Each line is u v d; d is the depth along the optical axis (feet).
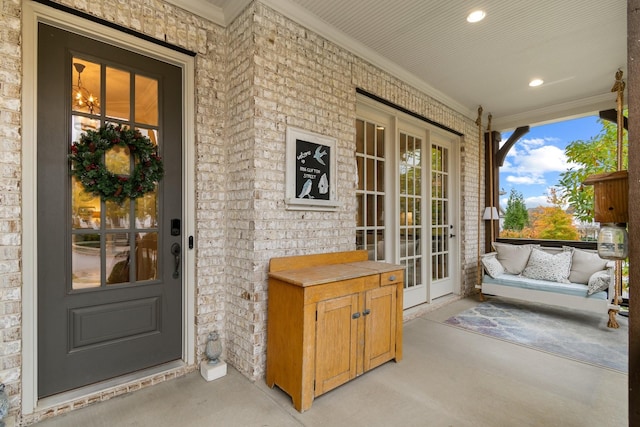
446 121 13.71
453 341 9.71
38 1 5.80
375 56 10.03
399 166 12.16
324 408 6.29
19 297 5.64
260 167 7.28
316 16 8.14
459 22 8.40
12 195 5.56
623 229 3.63
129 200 7.08
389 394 6.79
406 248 12.57
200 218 7.77
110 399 6.48
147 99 7.30
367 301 7.43
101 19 6.37
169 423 5.79
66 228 6.29
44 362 6.08
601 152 16.96
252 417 5.99
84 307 6.53
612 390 7.02
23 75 5.72
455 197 15.15
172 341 7.70
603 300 10.95
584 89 12.69
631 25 3.14
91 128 6.56
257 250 7.24
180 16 7.44
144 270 7.30
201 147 7.79
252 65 7.23
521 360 8.44
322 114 8.61
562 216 18.44
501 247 14.80
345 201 9.21
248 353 7.36
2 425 5.29
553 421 5.94
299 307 6.32
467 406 6.38
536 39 9.18
